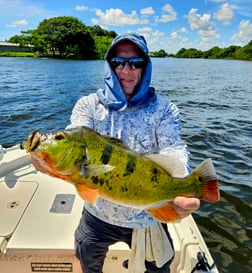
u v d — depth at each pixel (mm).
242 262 1769
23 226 1213
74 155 684
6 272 1131
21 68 15875
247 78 13992
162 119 909
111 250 1113
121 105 880
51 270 1135
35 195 1447
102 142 712
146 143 900
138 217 898
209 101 6906
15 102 6246
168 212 738
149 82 899
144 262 941
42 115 5148
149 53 899
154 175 729
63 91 8117
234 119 5047
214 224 2082
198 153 3346
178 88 9211
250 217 2166
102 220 914
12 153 1814
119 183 715
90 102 917
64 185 1554
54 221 1253
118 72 885
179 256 1173
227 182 2625
